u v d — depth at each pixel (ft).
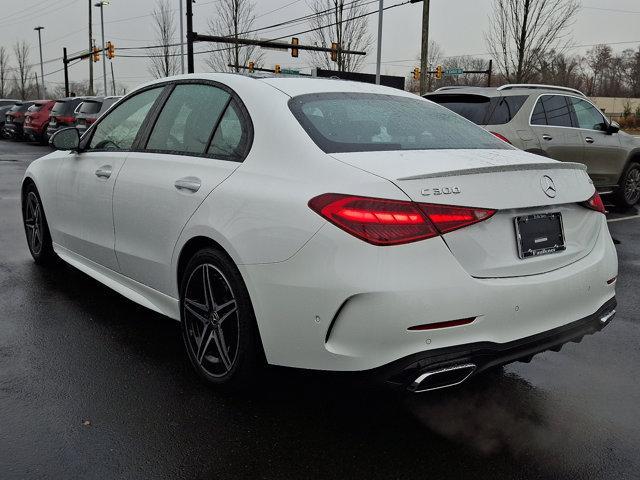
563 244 9.42
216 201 9.62
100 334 12.53
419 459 8.38
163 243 10.96
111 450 8.36
